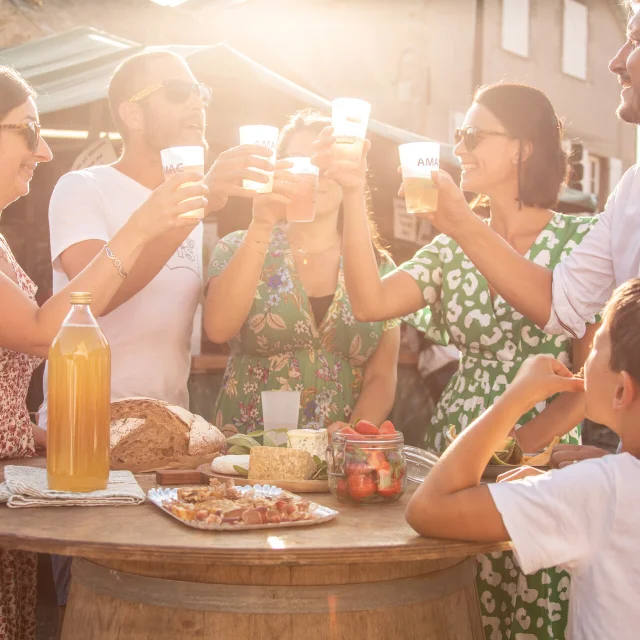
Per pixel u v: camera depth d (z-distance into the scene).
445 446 2.83
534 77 16.91
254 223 2.88
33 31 8.27
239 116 6.12
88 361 1.96
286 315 3.14
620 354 1.57
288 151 3.23
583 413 2.57
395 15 13.70
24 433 2.49
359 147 2.57
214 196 2.52
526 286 2.41
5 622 2.22
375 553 1.55
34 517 1.78
